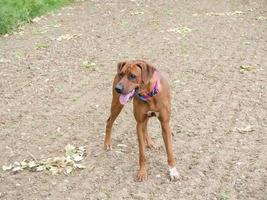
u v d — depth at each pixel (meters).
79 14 16.20
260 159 5.94
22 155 6.40
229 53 10.45
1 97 8.66
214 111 7.44
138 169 5.88
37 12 16.08
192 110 7.53
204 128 6.88
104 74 9.57
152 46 11.41
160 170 5.82
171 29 12.98
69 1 18.56
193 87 8.52
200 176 5.64
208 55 10.40
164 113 5.39
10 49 12.01
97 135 6.89
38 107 8.07
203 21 13.86
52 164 6.03
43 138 6.89
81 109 7.88
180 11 15.66
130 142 6.62
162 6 16.77
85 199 5.32
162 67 9.74
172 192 5.35
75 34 13.17
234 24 13.22
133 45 11.63
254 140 6.44
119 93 5.12
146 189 5.44
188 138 6.61
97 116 7.57
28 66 10.43
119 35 12.77
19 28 14.37
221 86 8.48
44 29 14.11
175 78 9.03
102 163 6.08
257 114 7.23
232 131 6.73
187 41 11.69
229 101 7.79
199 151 6.22
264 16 13.99
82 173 5.86
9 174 5.93
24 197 5.43
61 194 5.45
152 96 5.25
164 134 5.55
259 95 7.95
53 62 10.63
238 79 8.77
